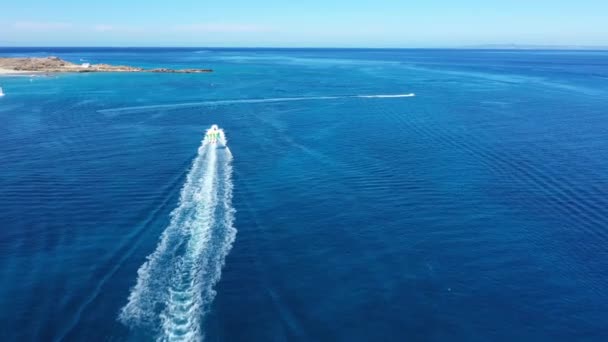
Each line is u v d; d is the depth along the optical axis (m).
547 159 46.47
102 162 43.88
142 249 26.62
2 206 33.03
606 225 31.58
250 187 37.47
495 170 42.97
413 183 39.31
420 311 22.16
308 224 31.00
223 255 26.23
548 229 30.97
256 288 23.38
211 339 19.47
